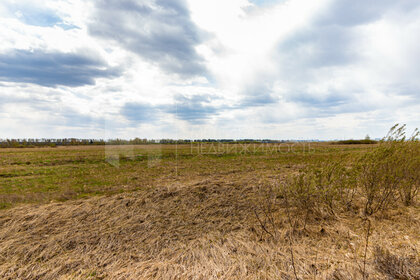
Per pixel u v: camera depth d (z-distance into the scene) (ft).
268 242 10.43
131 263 9.11
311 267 7.95
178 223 13.28
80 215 14.46
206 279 7.49
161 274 7.97
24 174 30.09
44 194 19.83
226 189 19.36
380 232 10.32
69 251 10.24
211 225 12.91
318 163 14.30
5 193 20.26
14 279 8.18
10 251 10.17
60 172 31.48
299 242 10.16
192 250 9.95
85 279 7.95
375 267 7.46
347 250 8.98
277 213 13.92
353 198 15.05
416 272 6.91
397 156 13.21
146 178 27.63
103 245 10.69
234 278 7.47
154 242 10.96
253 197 17.13
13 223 13.20
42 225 13.05
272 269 7.90
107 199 17.58
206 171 32.76
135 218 13.99
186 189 19.38
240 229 12.24
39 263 9.27
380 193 13.91
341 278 6.99
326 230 11.08
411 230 10.27
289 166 35.83
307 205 13.26
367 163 13.33
